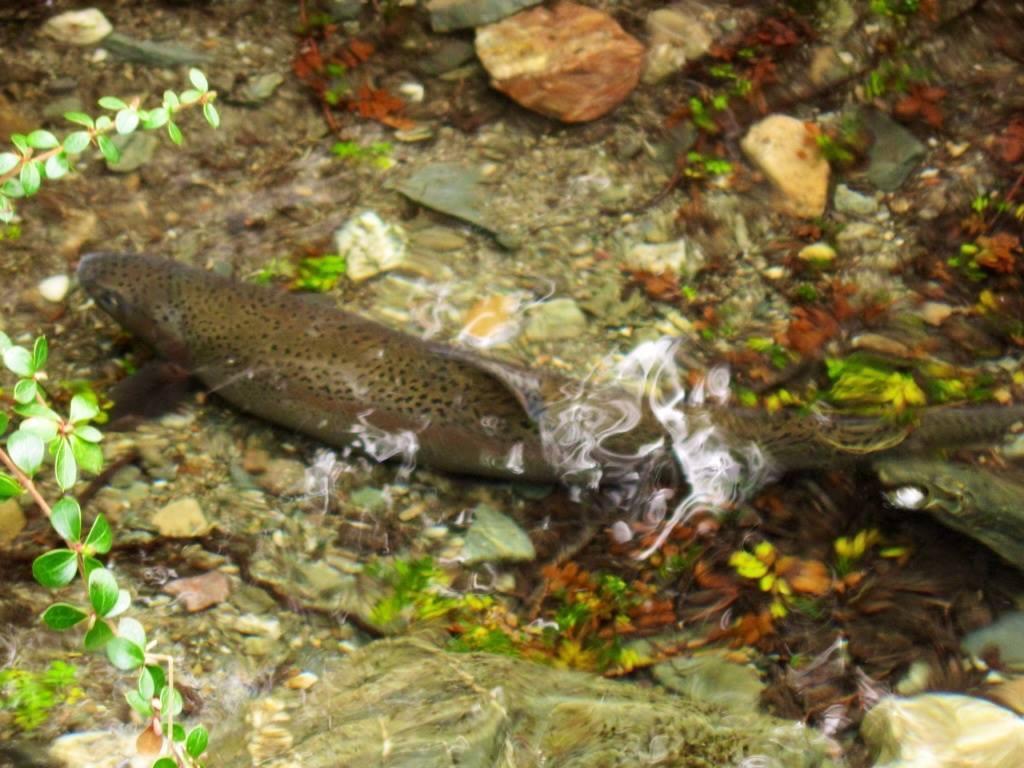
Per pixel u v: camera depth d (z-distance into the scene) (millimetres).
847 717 1401
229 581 1423
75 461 1179
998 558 1461
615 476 1486
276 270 1568
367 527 1461
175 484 1461
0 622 1381
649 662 1417
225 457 1480
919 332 1574
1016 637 1434
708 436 1491
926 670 1421
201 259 1569
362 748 1301
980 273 1607
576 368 1537
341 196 1611
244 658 1390
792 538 1473
